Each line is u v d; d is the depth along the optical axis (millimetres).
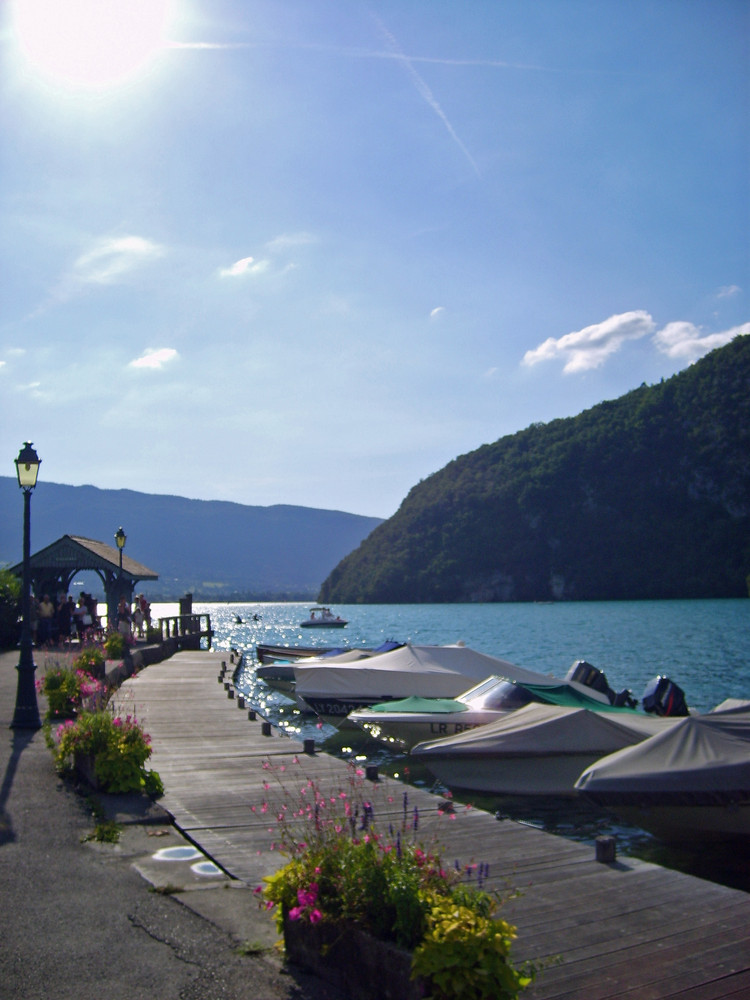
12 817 8266
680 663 41625
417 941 4492
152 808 8664
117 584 33094
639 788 9867
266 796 9570
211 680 23234
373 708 16938
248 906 6035
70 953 5176
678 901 6320
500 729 13727
